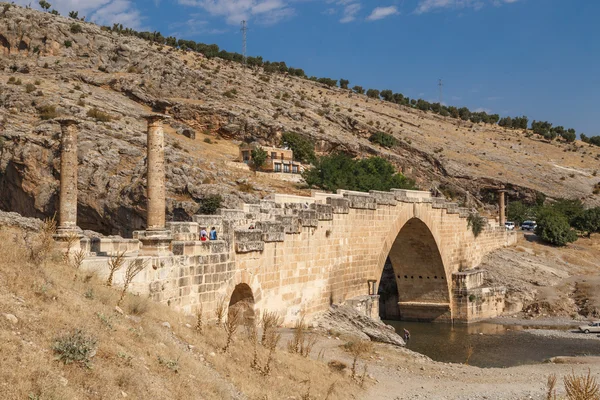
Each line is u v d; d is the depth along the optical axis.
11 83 97.88
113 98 107.19
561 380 29.83
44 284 15.27
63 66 116.56
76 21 137.50
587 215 95.38
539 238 84.06
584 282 65.50
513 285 63.19
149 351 15.05
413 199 50.62
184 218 63.25
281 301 32.03
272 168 89.25
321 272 36.81
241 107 119.56
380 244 44.88
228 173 76.62
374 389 23.16
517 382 28.47
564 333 51.06
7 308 13.02
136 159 70.62
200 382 15.15
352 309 38.25
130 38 153.25
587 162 166.75
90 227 67.69
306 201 42.62
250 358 19.69
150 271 21.17
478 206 120.56
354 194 42.16
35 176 68.75
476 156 151.88
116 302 17.34
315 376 21.06
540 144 185.38
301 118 128.00
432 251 56.62
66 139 20.61
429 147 148.50
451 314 58.72
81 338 12.90
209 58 172.00
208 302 24.72
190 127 111.88
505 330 53.53
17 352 11.48
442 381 26.84
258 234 29.36
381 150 122.38
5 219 31.00
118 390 12.16
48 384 10.91
